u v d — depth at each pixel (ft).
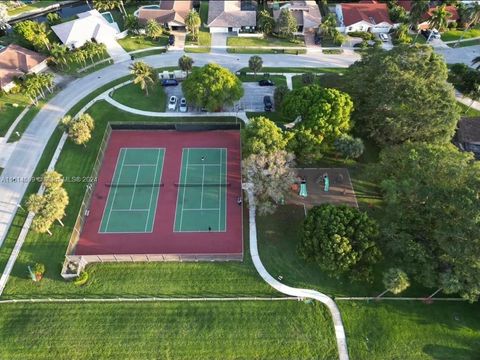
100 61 316.19
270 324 164.66
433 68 214.48
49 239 194.08
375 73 225.76
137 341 159.43
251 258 186.60
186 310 168.76
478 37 354.54
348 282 178.09
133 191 217.15
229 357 155.53
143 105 274.16
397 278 155.12
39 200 188.44
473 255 146.82
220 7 362.53
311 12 357.20
